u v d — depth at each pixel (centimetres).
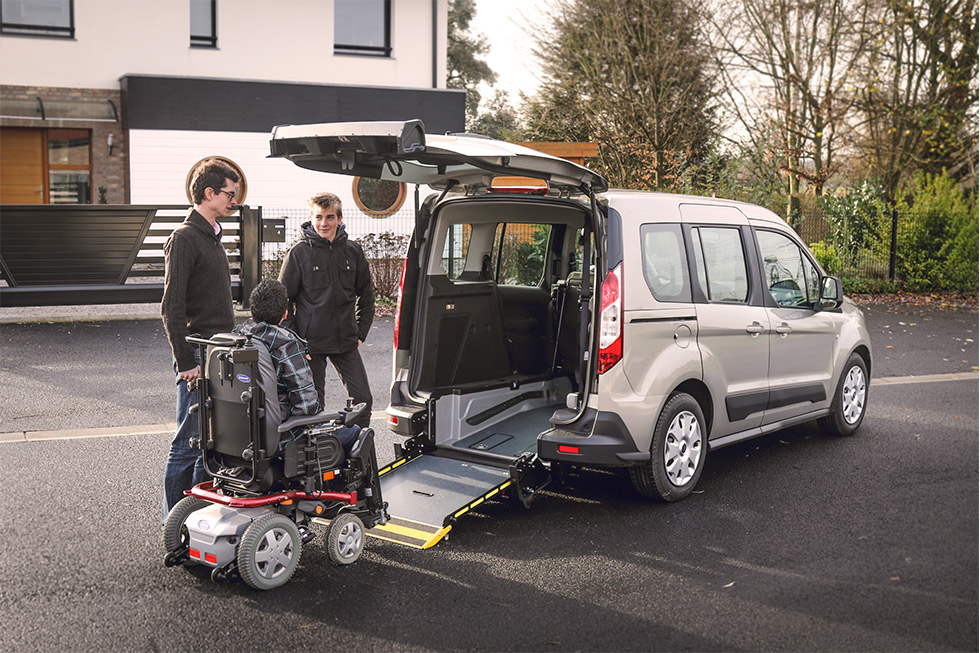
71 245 1332
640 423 527
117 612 394
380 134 454
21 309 1344
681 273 568
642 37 2448
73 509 527
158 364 989
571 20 2523
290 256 607
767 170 2086
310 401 432
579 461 516
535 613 400
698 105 2420
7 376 915
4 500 541
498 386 624
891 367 1076
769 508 550
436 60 2233
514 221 626
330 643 370
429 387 588
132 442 684
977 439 730
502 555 470
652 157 2350
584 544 486
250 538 409
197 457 469
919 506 556
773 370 642
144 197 1917
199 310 472
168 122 1916
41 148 1998
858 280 1828
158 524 505
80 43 1942
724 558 468
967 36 2217
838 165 2225
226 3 2039
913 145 2248
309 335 606
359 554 459
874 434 746
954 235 1855
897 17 2177
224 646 365
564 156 1761
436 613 399
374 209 2103
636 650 367
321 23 2123
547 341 669
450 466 558
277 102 1992
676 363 548
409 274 585
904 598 420
